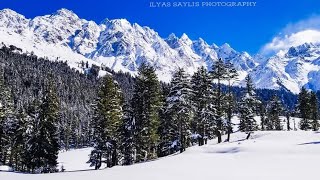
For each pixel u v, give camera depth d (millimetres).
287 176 24469
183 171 29391
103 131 51000
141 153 54000
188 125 57188
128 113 53469
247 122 69188
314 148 38438
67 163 92812
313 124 97375
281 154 36844
